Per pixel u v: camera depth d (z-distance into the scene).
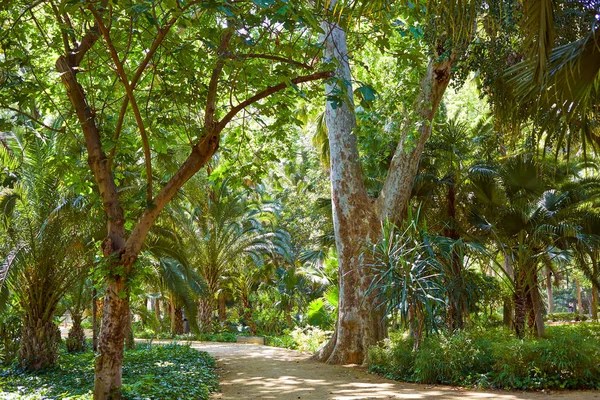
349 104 7.42
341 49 13.55
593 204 16.58
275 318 29.66
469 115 24.50
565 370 9.59
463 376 10.13
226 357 15.55
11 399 7.94
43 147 12.58
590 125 5.95
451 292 11.73
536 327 14.30
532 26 4.21
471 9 4.53
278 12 5.26
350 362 13.35
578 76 4.85
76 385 10.34
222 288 30.17
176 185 7.38
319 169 28.16
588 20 5.89
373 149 13.43
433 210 16.05
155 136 8.27
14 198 12.70
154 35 6.88
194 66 8.18
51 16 9.49
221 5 5.56
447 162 15.73
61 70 7.51
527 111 6.21
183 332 29.06
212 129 7.45
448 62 12.02
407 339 11.58
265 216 29.17
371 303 13.37
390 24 8.41
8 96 7.35
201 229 26.11
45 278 12.99
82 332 18.77
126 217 7.80
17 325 15.05
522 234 13.98
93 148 7.56
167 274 19.56
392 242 11.63
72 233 13.19
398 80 13.00
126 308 7.29
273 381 10.91
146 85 10.00
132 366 12.30
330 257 22.72
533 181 13.82
